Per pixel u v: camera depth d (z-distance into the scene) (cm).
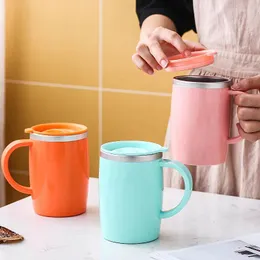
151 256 106
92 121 212
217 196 138
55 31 212
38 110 220
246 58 147
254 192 148
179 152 126
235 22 146
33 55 217
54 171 123
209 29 151
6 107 224
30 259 105
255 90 144
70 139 123
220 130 124
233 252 106
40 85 218
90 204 133
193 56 129
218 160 126
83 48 209
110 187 111
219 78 128
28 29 216
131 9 199
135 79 203
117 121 209
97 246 111
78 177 125
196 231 118
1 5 209
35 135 124
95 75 209
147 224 112
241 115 124
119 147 117
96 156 214
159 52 126
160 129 203
